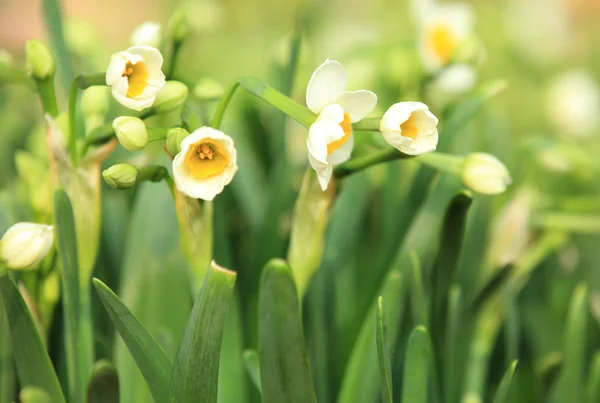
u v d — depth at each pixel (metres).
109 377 0.65
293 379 0.64
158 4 1.94
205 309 0.63
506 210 0.78
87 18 1.99
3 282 0.64
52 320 0.69
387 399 0.65
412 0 0.88
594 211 0.86
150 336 0.65
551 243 0.83
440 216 0.74
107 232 0.80
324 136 0.63
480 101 0.77
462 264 0.77
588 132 1.26
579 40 1.88
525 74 1.67
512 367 0.69
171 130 0.63
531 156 0.95
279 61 0.87
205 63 1.43
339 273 0.80
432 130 0.64
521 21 1.70
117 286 0.79
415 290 0.71
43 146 0.83
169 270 0.74
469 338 0.75
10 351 0.71
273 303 0.63
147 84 0.63
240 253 0.83
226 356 0.73
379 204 0.83
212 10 1.29
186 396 0.64
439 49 0.86
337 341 0.77
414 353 0.68
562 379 0.75
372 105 0.64
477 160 0.69
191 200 0.66
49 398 0.65
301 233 0.69
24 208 0.79
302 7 0.89
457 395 0.75
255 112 0.89
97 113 0.70
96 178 0.67
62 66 0.77
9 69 0.66
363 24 1.51
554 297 0.86
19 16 1.65
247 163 0.85
